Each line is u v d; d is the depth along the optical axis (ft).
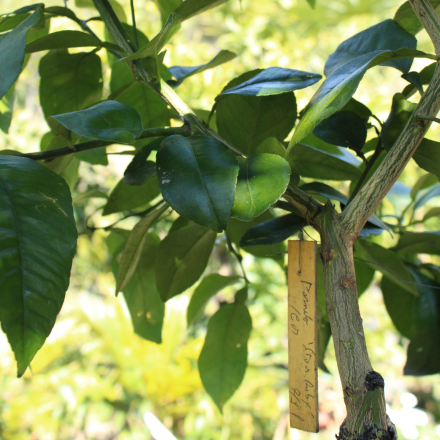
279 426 8.33
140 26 7.40
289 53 7.34
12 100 2.83
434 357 2.61
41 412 8.13
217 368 2.65
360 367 1.96
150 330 2.84
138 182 2.26
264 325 8.54
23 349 1.81
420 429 7.86
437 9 2.41
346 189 6.52
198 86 5.81
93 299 8.91
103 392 8.42
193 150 2.00
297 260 2.12
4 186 1.91
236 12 8.20
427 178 2.71
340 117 2.33
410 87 2.32
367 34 2.35
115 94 2.37
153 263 2.77
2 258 1.83
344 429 1.95
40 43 2.27
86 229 2.78
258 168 2.01
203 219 1.90
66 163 2.41
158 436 2.92
